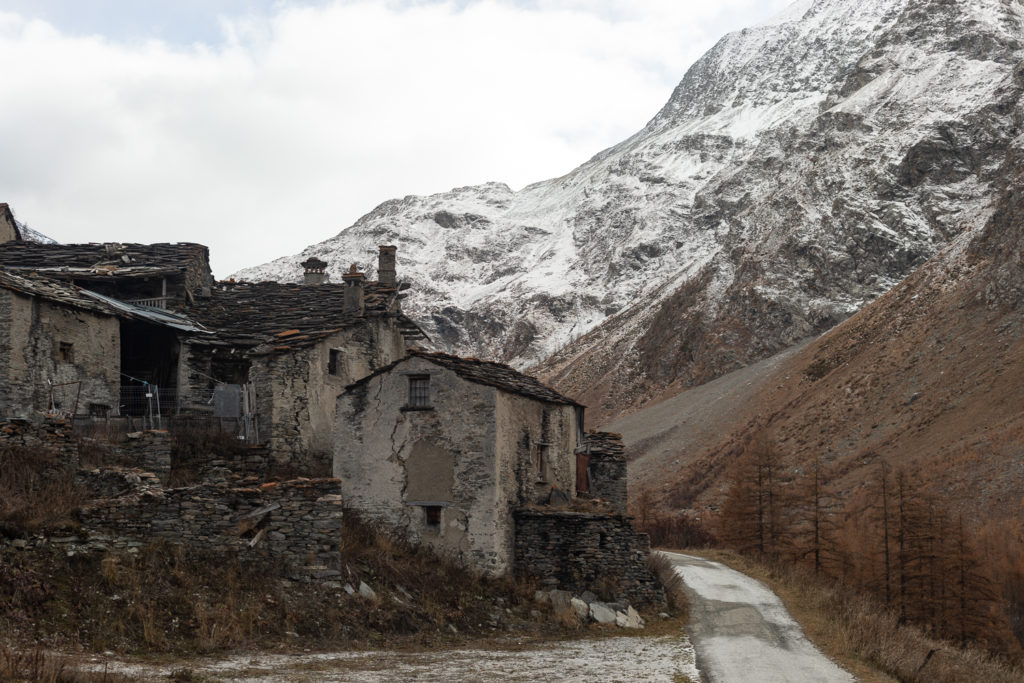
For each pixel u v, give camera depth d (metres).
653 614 26.53
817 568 46.38
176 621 17.30
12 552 17.02
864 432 106.12
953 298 124.50
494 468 25.28
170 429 27.36
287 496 20.36
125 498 19.31
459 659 18.75
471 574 24.55
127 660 15.50
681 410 143.88
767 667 20.20
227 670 15.67
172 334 31.30
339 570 20.31
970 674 23.69
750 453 52.88
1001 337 106.19
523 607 24.14
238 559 19.50
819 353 135.88
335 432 26.66
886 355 121.19
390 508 25.84
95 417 26.66
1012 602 50.62
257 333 32.53
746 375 149.75
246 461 26.98
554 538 26.30
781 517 50.59
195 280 36.19
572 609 24.45
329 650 18.25
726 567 41.59
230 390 28.97
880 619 27.08
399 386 26.39
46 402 26.72
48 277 30.27
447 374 26.02
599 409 179.88
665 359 180.62
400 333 36.34
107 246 36.84
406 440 26.06
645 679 17.78
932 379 108.75
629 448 132.88
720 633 25.09
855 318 143.25
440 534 25.34
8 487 19.27
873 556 45.81
